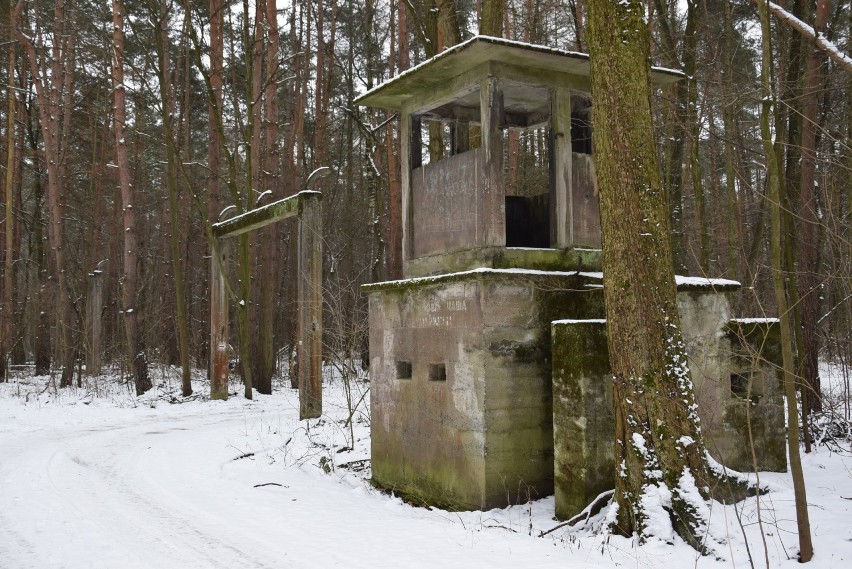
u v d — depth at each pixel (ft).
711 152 51.49
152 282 95.96
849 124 37.09
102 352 95.45
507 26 56.34
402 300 26.17
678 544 16.88
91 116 85.97
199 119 102.53
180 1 63.46
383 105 28.63
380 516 22.53
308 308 44.93
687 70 42.27
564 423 20.80
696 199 41.68
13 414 51.80
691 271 47.60
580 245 25.07
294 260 98.07
